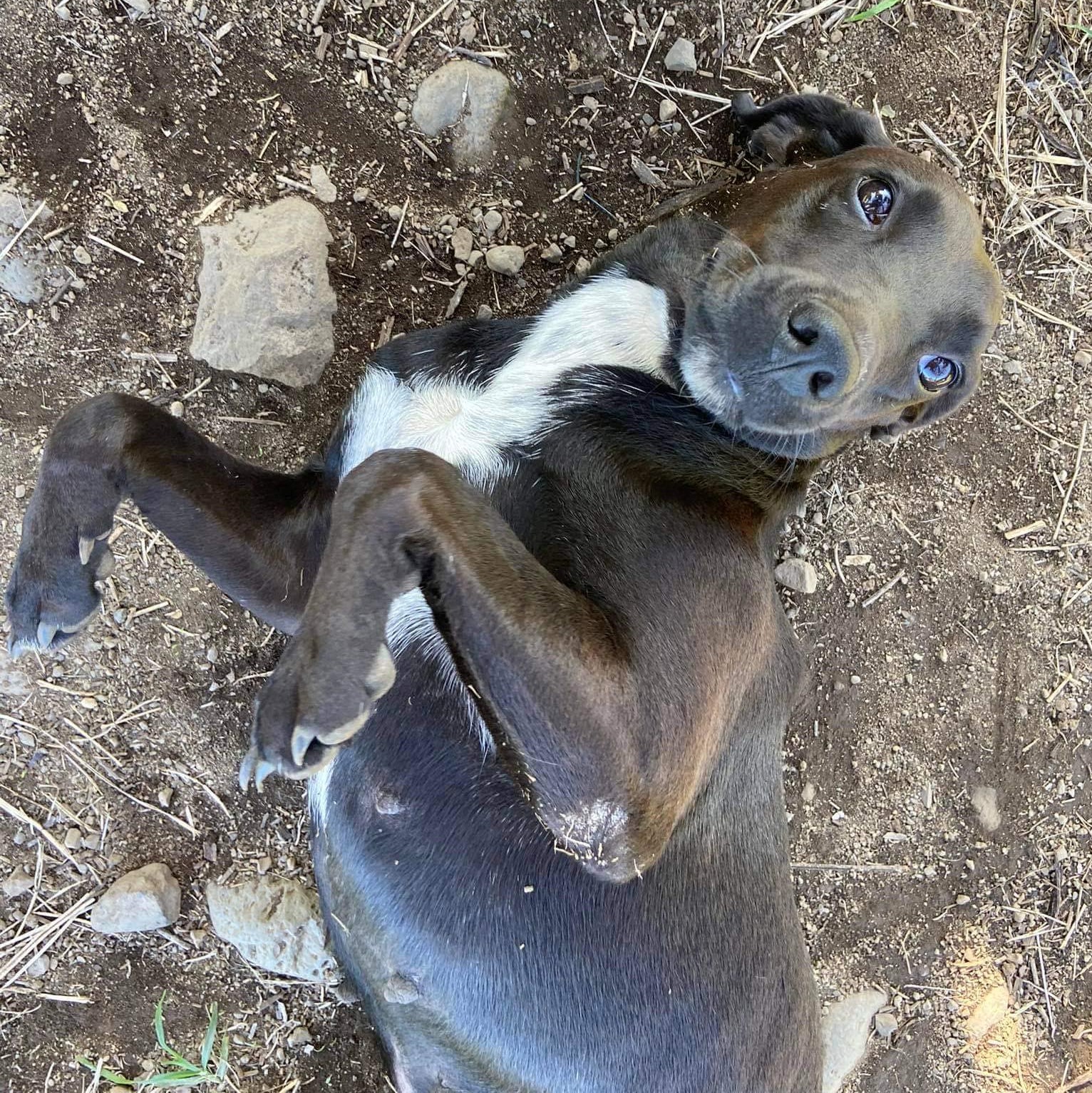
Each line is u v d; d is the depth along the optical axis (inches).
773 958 24.4
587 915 22.5
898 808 31.1
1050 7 30.0
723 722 21.4
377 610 18.4
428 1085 24.6
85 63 24.7
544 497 21.5
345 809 22.8
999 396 30.8
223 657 26.7
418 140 26.7
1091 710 32.3
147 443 21.6
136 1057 26.8
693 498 21.5
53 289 24.9
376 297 26.6
